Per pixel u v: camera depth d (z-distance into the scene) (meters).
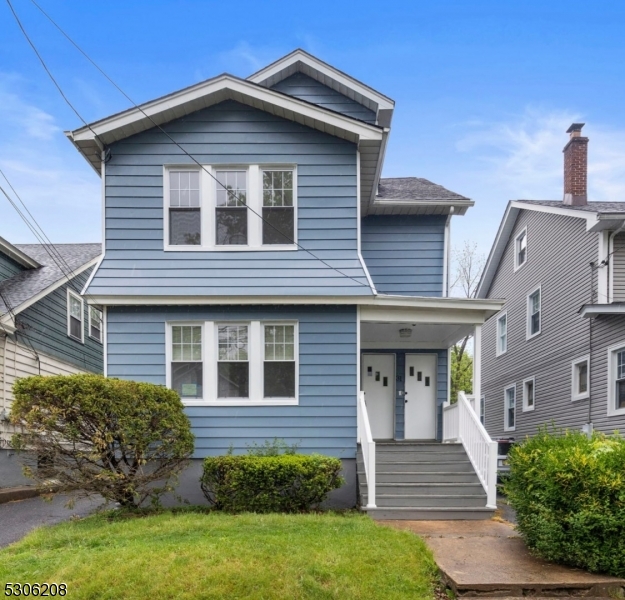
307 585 4.96
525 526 6.20
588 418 13.89
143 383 8.18
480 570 5.50
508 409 19.77
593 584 5.19
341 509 8.77
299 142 9.93
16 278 15.29
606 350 13.27
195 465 9.25
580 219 14.59
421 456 9.53
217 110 9.93
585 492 5.54
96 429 7.41
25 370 13.62
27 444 7.38
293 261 9.70
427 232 12.64
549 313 16.38
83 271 16.66
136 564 5.30
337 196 9.85
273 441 9.32
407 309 9.91
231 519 7.18
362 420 9.10
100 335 18.47
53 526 7.54
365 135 9.61
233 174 9.93
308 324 9.66
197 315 9.62
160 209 9.73
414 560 5.62
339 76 11.81
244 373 9.59
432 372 12.37
